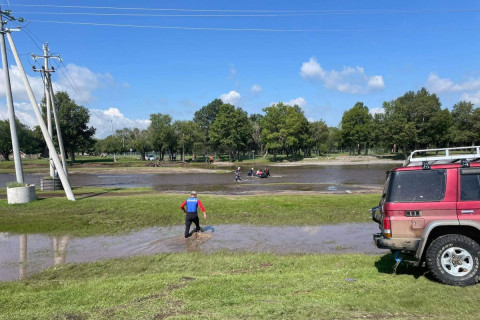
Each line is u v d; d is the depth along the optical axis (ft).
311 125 360.07
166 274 24.57
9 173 180.96
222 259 29.55
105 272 27.37
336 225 45.03
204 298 18.11
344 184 105.40
